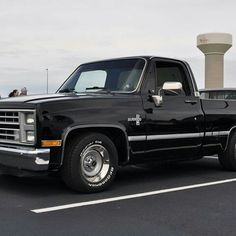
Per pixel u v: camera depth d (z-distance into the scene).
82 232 4.96
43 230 5.01
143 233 4.95
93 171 6.75
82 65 8.43
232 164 8.91
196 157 8.24
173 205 6.18
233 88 11.05
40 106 6.27
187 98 7.93
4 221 5.33
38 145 6.26
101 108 6.74
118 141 7.10
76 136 6.60
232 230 5.10
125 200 6.43
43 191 6.92
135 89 7.27
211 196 6.75
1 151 6.70
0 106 6.86
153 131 7.34
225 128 8.63
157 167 9.54
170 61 7.83
